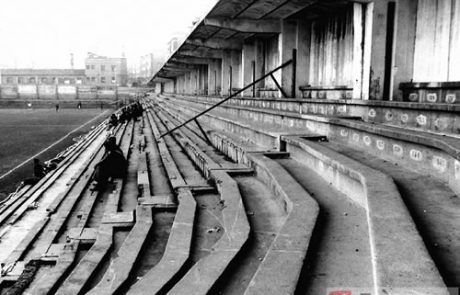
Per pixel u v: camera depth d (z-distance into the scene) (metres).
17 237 8.16
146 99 77.94
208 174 8.81
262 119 13.62
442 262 3.31
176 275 4.09
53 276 5.15
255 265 4.16
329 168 6.51
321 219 4.89
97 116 59.53
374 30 8.91
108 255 5.46
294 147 8.48
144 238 5.61
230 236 4.83
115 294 4.12
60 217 7.95
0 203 12.09
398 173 5.74
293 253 3.86
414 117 7.14
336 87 12.06
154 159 13.38
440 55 7.90
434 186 5.14
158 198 7.54
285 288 3.26
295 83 14.54
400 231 3.71
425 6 8.27
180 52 25.98
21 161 22.02
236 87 24.45
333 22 12.50
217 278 3.74
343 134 8.19
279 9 13.27
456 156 4.56
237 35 18.98
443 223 4.05
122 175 10.43
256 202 6.42
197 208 6.58
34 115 61.31
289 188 6.00
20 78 114.31
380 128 6.68
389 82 9.07
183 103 36.09
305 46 14.43
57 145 28.70
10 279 5.49
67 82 115.06
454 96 7.34
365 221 4.77
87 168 13.54
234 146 10.80
